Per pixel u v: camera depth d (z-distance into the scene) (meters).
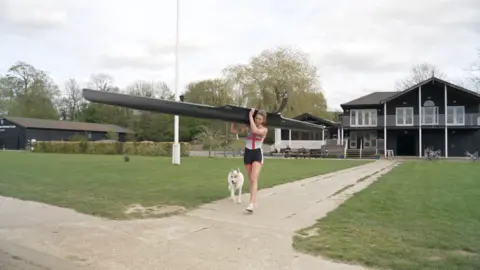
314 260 3.80
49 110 63.88
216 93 58.94
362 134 39.09
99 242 4.48
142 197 7.68
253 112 5.88
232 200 7.43
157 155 32.72
